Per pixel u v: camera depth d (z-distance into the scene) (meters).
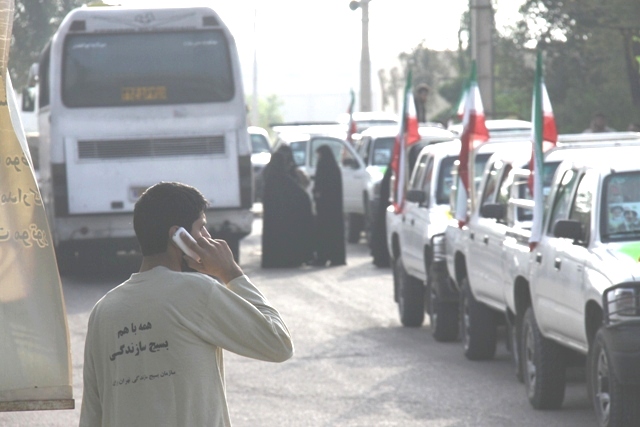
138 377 7.65
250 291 7.93
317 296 34.16
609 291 15.48
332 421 17.94
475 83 26.11
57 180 37.53
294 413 18.58
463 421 17.75
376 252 42.09
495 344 23.39
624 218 17.17
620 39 57.88
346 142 52.72
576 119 60.97
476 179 26.81
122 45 37.84
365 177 49.97
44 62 42.28
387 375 21.95
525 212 21.91
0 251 8.04
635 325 15.23
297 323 28.94
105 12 37.72
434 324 26.30
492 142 26.95
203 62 38.12
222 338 7.72
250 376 22.03
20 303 8.05
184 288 7.73
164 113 37.88
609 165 17.92
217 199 38.22
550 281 17.94
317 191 42.66
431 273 26.08
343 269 41.75
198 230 8.02
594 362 15.97
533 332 18.58
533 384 18.62
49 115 38.31
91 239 38.06
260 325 7.78
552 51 65.81
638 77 45.88
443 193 27.84
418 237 27.22
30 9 75.06
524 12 66.62
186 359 7.62
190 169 38.06
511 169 22.73
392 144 51.16
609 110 60.41
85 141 37.59
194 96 38.09
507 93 69.38
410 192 27.70
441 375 21.89
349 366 22.98
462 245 23.95
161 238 7.91
